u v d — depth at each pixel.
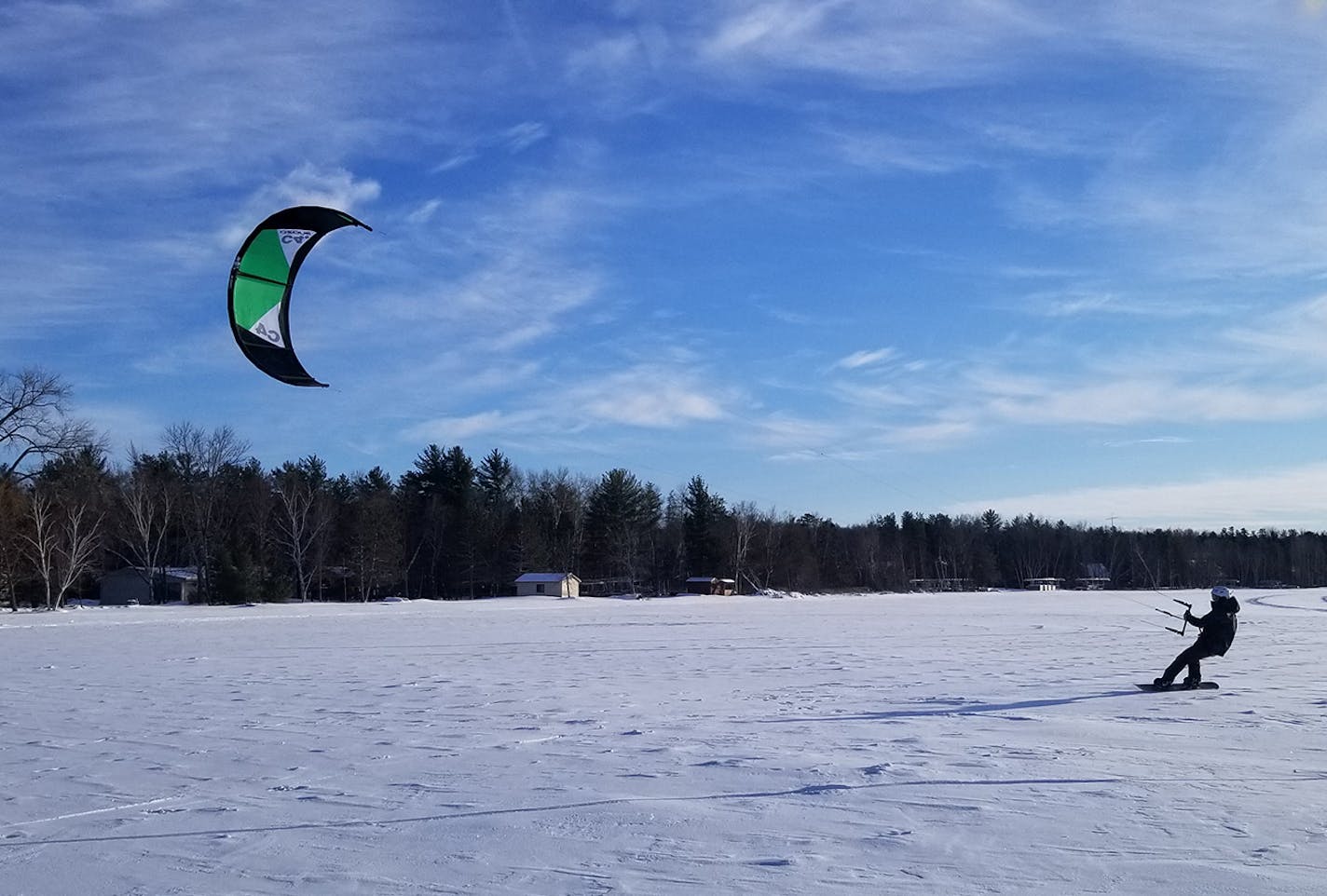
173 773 10.16
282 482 86.81
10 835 7.82
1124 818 7.82
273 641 33.00
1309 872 6.41
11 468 61.72
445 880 6.49
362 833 7.70
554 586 86.62
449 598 94.00
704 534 107.44
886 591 123.44
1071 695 15.95
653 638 32.94
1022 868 6.55
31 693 17.75
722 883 6.33
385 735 12.49
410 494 99.75
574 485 111.31
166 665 23.64
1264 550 149.12
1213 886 6.16
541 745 11.55
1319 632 34.06
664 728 12.72
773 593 94.88
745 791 8.95
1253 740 11.42
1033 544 143.62
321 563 82.50
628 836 7.46
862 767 9.95
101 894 6.36
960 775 9.50
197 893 6.33
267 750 11.48
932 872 6.50
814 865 6.67
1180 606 64.88
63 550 63.47
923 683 18.16
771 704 15.20
